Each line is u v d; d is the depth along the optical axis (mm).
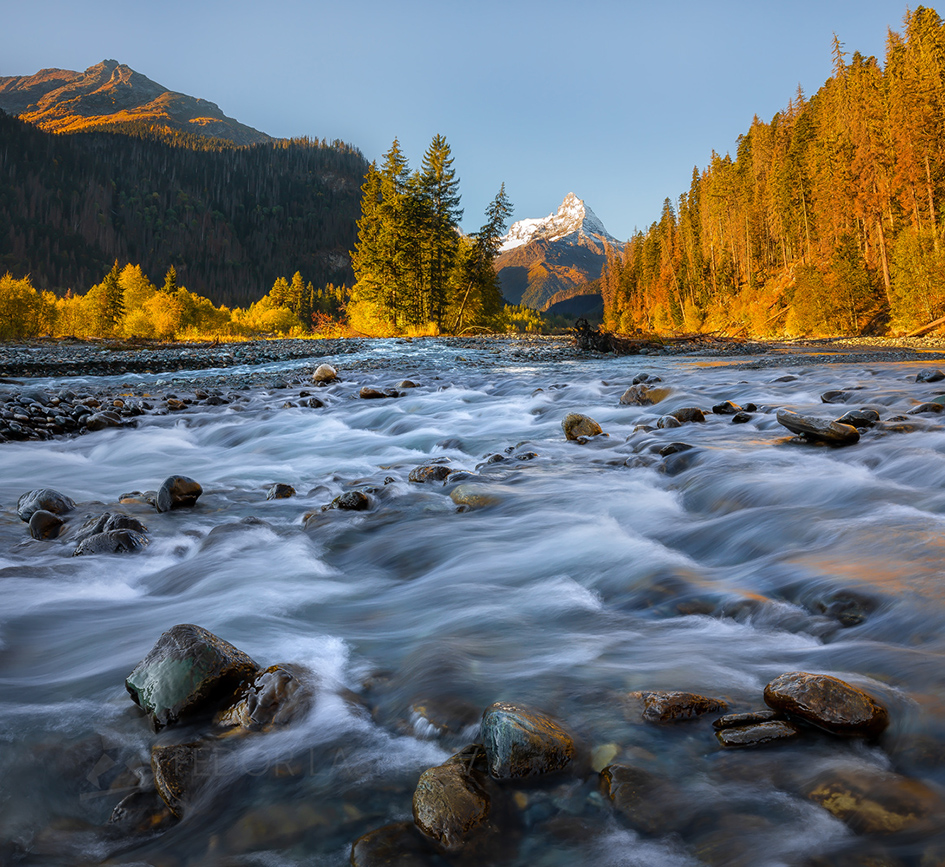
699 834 1568
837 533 3648
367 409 11086
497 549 3936
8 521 5199
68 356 22828
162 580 3754
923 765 1762
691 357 21469
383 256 48031
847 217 52156
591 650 2574
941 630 2447
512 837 1621
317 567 3836
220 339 36688
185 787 1862
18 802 1866
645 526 4238
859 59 66062
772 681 2070
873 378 11844
